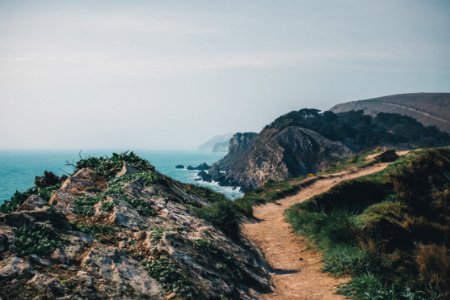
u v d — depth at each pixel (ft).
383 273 42.60
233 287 34.27
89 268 27.89
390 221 62.08
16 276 24.36
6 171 599.98
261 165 436.76
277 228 68.08
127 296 26.45
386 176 86.99
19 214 30.86
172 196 55.31
